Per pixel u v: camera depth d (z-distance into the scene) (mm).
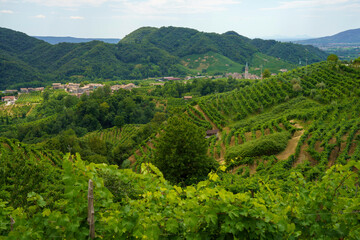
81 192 4277
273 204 5848
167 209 4949
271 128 38562
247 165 29625
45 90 161125
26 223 4375
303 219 4875
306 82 59469
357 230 4664
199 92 119812
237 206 4551
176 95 122938
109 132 81750
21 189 8109
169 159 21781
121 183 7750
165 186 5836
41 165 9062
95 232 4309
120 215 4539
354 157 23219
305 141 30406
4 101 142500
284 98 55594
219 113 55844
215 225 4465
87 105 92250
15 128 92000
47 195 8547
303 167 22562
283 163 25297
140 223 4586
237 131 42875
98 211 4602
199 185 5102
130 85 153875
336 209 4867
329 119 38844
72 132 73062
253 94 61781
